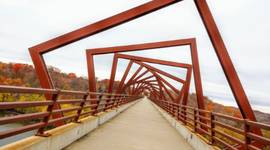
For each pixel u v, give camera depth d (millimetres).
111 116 9203
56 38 6465
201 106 8062
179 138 6207
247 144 2697
